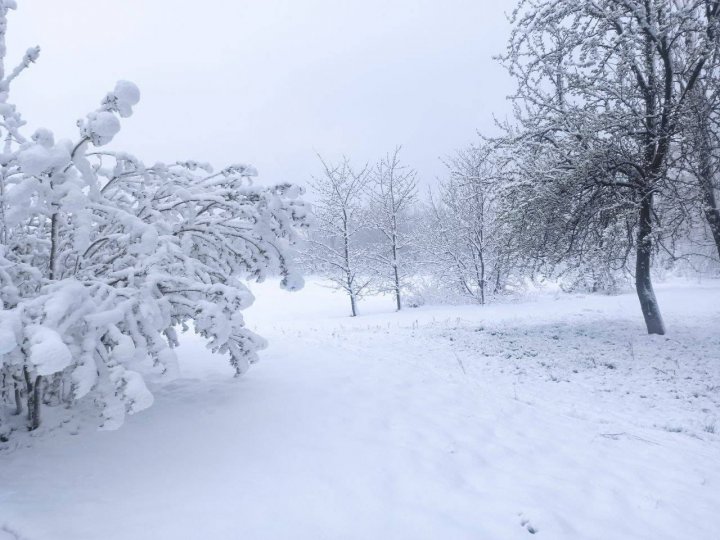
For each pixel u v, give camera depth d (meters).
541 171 10.60
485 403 6.26
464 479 4.09
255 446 4.60
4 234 5.10
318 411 5.50
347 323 15.86
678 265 26.42
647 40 10.08
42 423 5.06
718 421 6.01
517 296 22.17
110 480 3.93
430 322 15.28
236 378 6.75
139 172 5.32
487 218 21.06
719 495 4.02
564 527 3.41
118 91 4.08
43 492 3.71
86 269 5.11
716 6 9.84
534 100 11.52
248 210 5.38
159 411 5.45
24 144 4.41
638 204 10.20
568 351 9.80
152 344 4.27
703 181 10.23
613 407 6.55
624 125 10.36
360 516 3.44
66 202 3.99
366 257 23.34
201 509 3.46
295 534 3.18
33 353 2.98
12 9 4.77
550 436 5.21
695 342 10.07
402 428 5.13
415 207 26.22
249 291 5.00
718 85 9.92
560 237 11.16
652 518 3.62
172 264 5.09
